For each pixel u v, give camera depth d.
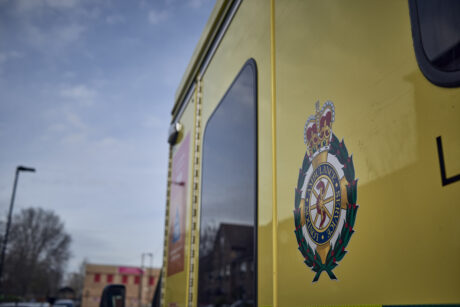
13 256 61.41
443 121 0.95
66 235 68.81
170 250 3.92
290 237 1.60
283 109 1.80
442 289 0.89
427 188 0.97
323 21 1.54
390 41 1.16
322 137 1.45
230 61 2.66
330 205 1.34
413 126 1.03
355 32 1.33
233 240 2.26
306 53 1.65
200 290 2.78
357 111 1.27
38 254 64.81
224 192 2.50
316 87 1.53
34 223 65.19
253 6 2.34
